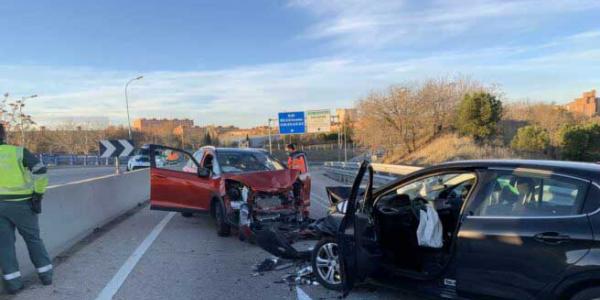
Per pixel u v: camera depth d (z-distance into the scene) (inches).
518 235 144.7
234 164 367.6
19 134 2171.5
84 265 254.5
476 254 154.3
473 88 2101.4
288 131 1974.7
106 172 1315.2
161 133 3794.3
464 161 175.8
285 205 312.7
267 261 255.8
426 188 224.1
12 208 206.1
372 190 202.5
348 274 188.2
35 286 216.5
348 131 3169.3
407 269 183.6
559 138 1808.6
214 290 210.7
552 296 136.9
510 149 1843.0
